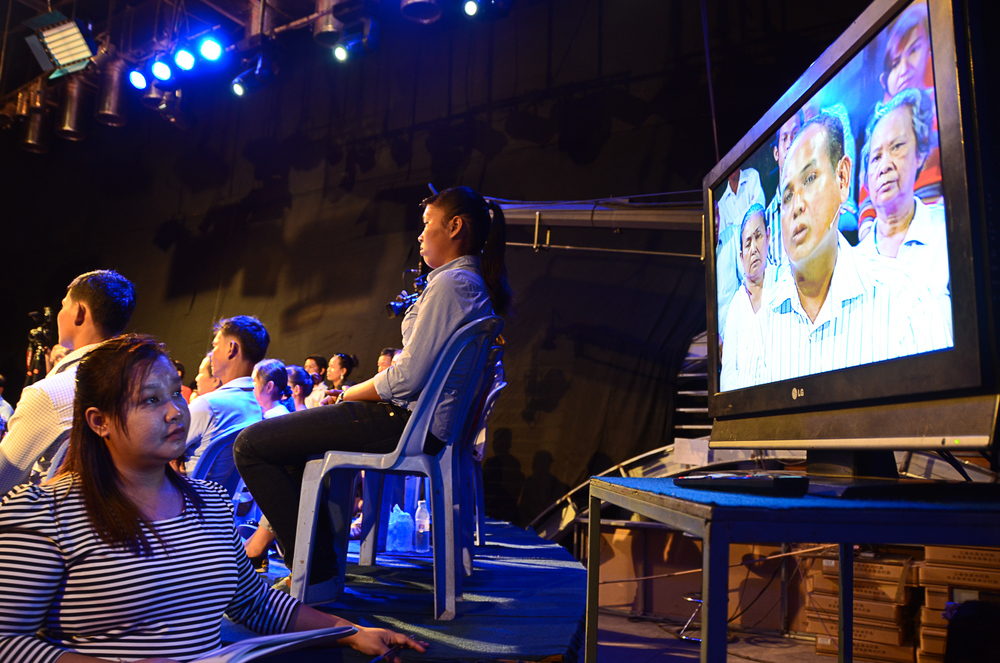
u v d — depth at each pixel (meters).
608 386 6.14
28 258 10.03
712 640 0.66
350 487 2.10
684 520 0.77
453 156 7.42
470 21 7.60
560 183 6.73
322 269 7.97
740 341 1.61
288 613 1.34
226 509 1.24
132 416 1.06
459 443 2.28
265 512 1.87
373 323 7.49
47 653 0.97
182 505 1.17
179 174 9.26
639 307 6.18
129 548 1.05
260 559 2.37
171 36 8.06
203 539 1.15
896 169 1.00
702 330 5.89
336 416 1.84
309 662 1.27
